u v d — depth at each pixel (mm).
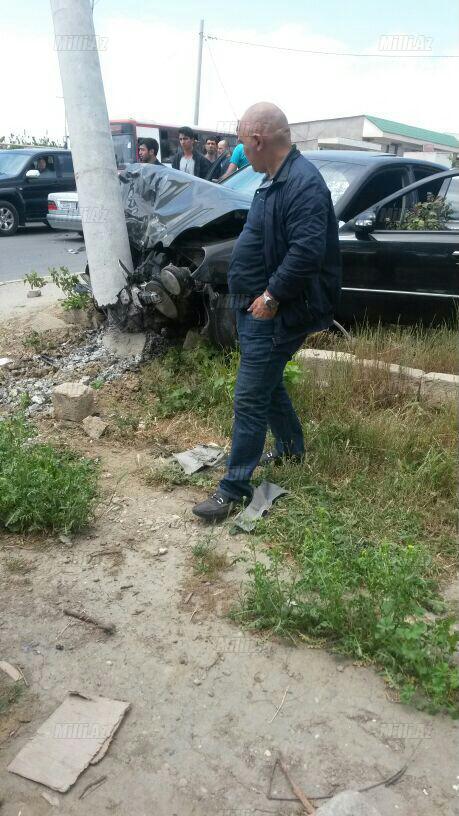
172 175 6090
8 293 8539
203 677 2697
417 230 6012
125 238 5969
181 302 5660
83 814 2180
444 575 3279
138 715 2531
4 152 16547
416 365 5305
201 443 4719
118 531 3684
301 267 3258
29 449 4184
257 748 2400
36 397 5445
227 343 5691
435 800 2221
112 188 5820
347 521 3621
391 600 2744
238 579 3266
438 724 2486
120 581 3268
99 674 2715
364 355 5375
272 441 4527
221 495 3734
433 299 5949
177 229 5562
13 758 2363
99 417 5066
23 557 3449
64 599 3143
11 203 15906
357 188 6539
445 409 4691
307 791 2250
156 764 2344
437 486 3945
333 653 2791
